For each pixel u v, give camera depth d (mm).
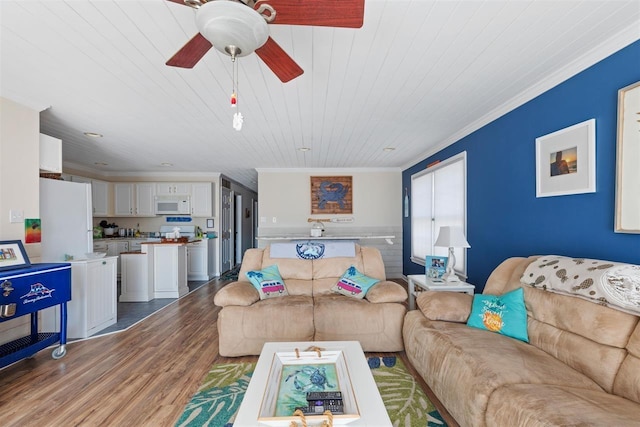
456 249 3984
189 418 1841
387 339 2723
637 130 1708
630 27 1743
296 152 4871
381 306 2773
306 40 1862
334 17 1243
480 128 3393
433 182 4730
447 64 2168
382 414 1238
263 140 4137
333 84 2473
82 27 1733
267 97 2729
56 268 2568
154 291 4840
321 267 3371
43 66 2160
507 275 2377
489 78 2385
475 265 3523
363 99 2787
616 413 1169
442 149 4383
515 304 2035
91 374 2381
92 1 1523
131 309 4180
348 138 4078
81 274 3129
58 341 2730
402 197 6328
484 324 2102
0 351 2334
